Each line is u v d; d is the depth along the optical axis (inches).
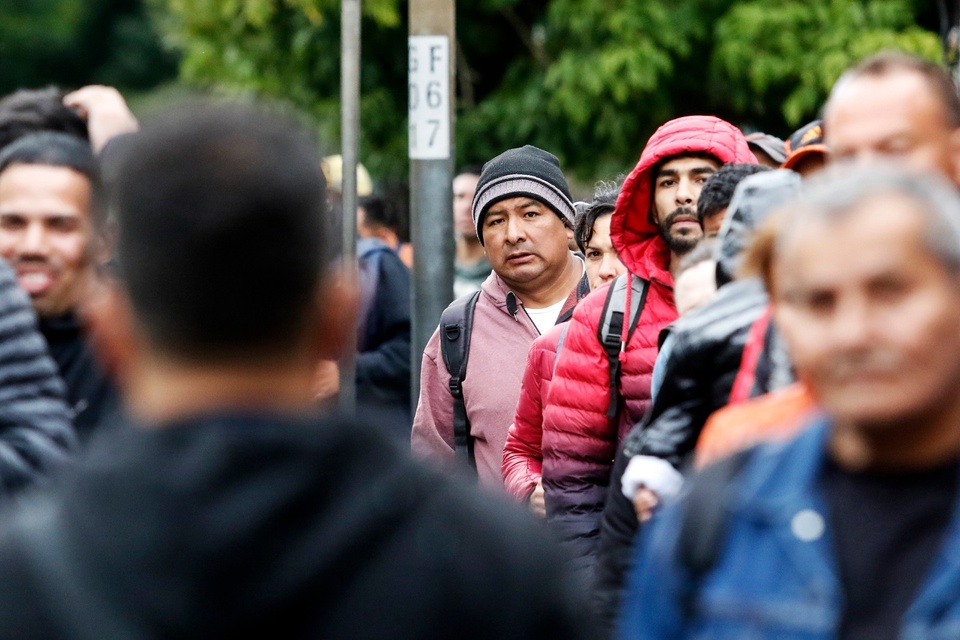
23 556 141.2
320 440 144.2
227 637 137.0
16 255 290.8
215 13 995.3
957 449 163.8
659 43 868.0
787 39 846.5
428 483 147.3
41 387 255.8
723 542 170.1
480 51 973.2
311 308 151.6
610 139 904.3
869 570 162.9
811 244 162.9
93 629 136.8
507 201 432.8
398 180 1011.9
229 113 152.7
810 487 168.4
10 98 342.6
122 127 377.4
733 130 366.3
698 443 260.8
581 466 355.9
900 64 245.6
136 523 139.3
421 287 542.3
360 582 140.9
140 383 151.6
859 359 160.6
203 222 145.6
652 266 359.6
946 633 157.8
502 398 426.3
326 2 909.2
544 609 145.9
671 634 173.3
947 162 243.3
